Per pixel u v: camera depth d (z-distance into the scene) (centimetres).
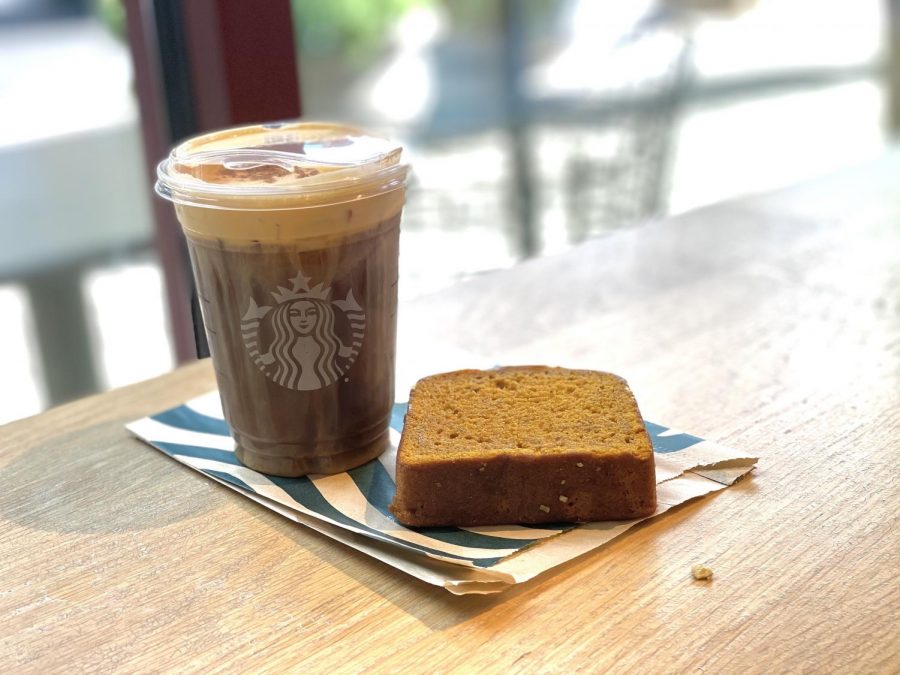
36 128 129
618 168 174
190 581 38
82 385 123
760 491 42
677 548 39
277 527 42
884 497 41
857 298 62
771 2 207
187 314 86
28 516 43
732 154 204
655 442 46
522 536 39
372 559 39
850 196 83
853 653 33
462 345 58
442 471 39
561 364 55
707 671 33
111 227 132
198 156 43
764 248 72
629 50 173
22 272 130
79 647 35
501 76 192
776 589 36
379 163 42
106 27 127
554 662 34
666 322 60
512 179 180
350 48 184
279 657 34
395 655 34
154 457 48
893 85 180
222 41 68
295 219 40
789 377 52
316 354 43
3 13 126
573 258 72
